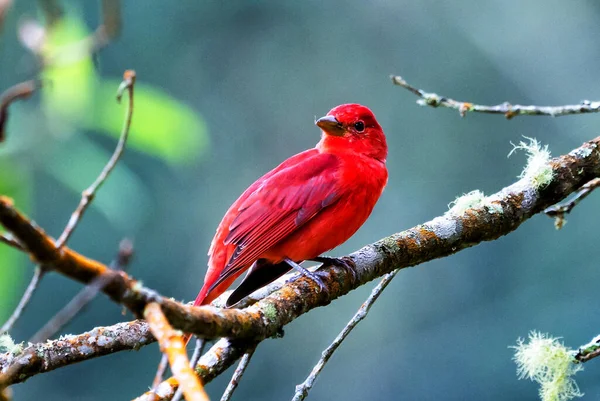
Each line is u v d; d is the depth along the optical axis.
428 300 14.87
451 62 16.47
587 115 15.53
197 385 3.35
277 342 15.11
